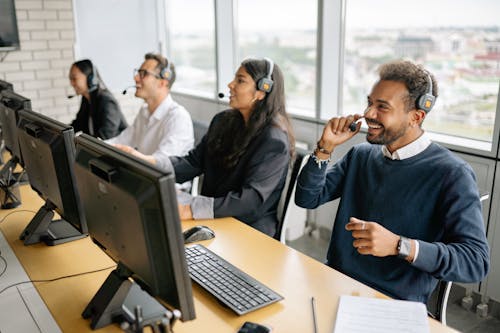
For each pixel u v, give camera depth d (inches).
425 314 46.1
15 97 79.7
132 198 38.1
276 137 77.2
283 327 45.4
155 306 47.8
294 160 80.4
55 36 169.6
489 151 87.0
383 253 49.5
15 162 83.2
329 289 52.3
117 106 139.3
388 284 58.6
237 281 52.3
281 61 141.3
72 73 136.6
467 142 95.0
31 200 83.2
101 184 43.1
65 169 55.1
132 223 39.5
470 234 52.2
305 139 127.5
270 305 49.1
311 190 66.2
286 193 77.2
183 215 73.1
